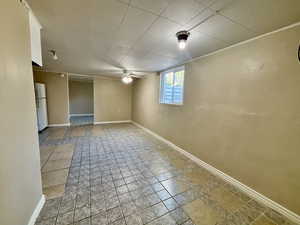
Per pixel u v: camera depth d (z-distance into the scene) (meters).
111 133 4.60
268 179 1.60
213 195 1.77
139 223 1.34
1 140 0.88
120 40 1.90
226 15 1.25
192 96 2.75
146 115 4.96
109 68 3.90
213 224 1.36
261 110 1.65
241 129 1.87
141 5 1.15
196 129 2.67
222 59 2.11
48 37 1.82
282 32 1.44
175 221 1.38
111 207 1.52
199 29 1.52
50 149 3.13
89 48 2.24
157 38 1.80
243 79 1.83
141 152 3.11
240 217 1.44
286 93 1.43
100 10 1.24
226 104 2.07
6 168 0.93
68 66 3.81
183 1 1.08
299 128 1.36
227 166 2.08
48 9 1.23
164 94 3.95
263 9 1.14
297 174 1.38
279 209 1.51
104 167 2.40
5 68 0.92
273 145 1.55
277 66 1.49
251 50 1.73
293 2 1.04
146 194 1.75
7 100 0.94
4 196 0.90
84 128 5.14
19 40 1.09
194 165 2.56
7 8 0.94
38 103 4.21
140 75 4.83
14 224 1.00
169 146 3.51
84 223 1.32
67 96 5.30
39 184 1.44
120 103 6.38
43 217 1.36
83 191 1.76
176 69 3.31
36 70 4.69
